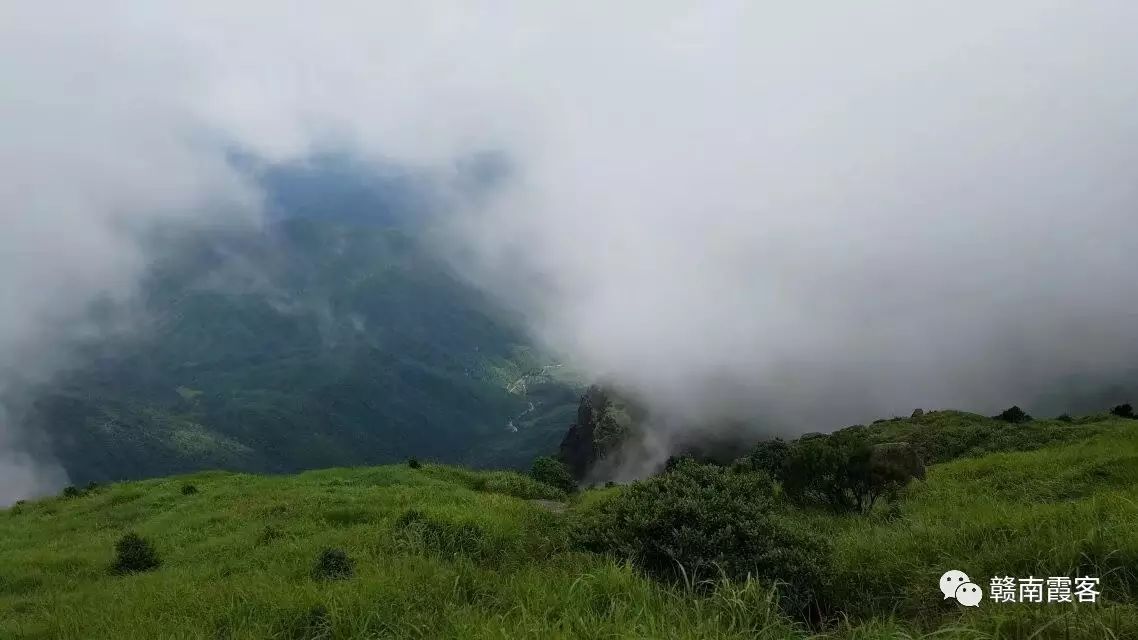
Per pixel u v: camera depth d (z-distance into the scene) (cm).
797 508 1605
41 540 2272
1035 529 805
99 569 1647
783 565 775
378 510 2016
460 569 914
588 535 941
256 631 743
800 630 608
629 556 817
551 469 3073
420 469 3038
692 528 834
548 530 1530
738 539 823
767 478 1847
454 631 618
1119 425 3108
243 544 1681
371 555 1227
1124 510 871
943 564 765
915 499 1558
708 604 648
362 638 677
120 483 3453
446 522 1465
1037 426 3469
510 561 1089
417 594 798
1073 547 683
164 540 1938
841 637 610
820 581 772
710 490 904
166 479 3403
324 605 777
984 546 783
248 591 952
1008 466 1955
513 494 2702
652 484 972
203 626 802
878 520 1380
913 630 581
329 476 3011
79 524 2498
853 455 1622
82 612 1042
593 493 2622
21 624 1040
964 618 589
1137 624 498
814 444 1698
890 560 833
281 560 1341
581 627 549
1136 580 619
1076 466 1664
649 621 552
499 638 549
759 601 636
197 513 2331
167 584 1205
